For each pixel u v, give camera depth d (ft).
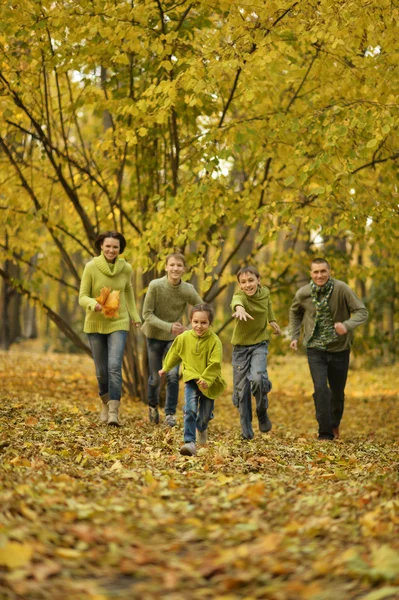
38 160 47.19
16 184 46.06
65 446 24.85
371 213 38.01
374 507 16.19
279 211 37.83
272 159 42.75
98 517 15.05
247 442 29.86
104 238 33.37
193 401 26.23
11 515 14.26
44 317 154.92
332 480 20.88
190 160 42.98
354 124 33.47
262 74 39.78
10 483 17.16
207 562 12.48
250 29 34.99
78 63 38.37
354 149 36.96
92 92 41.29
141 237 39.91
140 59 41.09
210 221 38.06
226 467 22.77
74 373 64.75
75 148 46.52
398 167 39.24
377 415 49.42
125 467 22.13
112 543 13.19
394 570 12.07
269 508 16.39
